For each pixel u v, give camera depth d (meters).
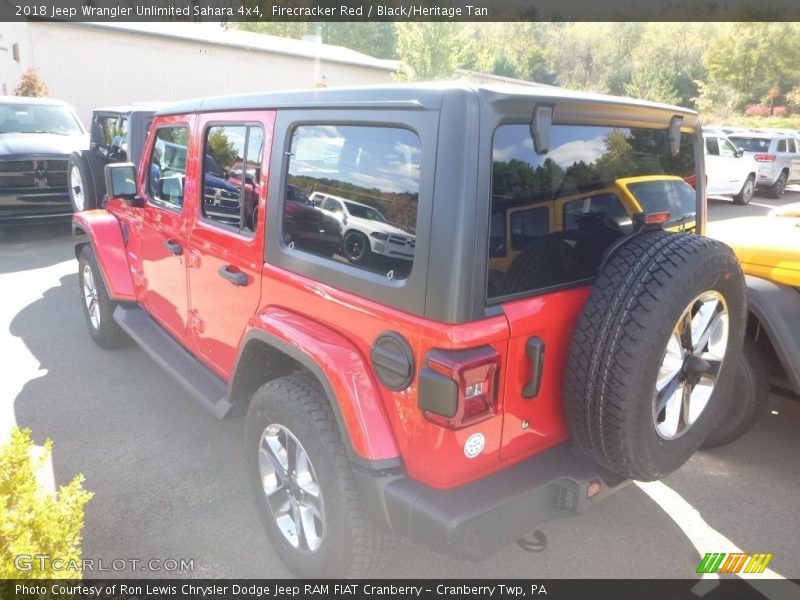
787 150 19.02
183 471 3.85
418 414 2.25
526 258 2.33
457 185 2.10
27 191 9.53
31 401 4.71
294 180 2.81
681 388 2.59
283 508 2.96
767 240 3.84
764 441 4.22
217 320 3.53
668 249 2.36
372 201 2.39
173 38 23.00
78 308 6.80
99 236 4.95
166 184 4.11
